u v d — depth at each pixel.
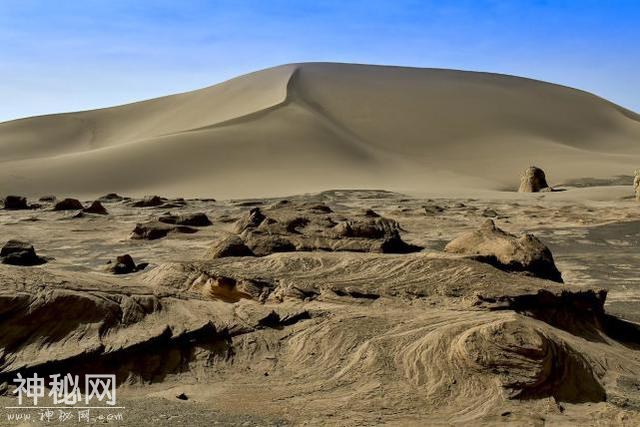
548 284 10.76
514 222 31.50
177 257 20.34
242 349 8.23
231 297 10.78
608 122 111.75
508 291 9.86
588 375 7.98
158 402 6.86
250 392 7.30
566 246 23.83
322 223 19.36
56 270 8.81
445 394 7.26
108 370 7.32
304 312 9.26
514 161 83.06
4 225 30.67
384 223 18.28
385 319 9.06
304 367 8.02
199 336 8.08
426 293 10.24
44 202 49.69
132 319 8.03
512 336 7.67
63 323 7.60
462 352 7.63
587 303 10.57
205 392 7.25
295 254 12.37
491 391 7.24
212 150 73.81
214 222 31.12
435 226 29.77
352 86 110.00
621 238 25.33
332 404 7.02
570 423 6.82
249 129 81.12
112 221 32.91
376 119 97.31
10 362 7.05
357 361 7.93
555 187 63.44
